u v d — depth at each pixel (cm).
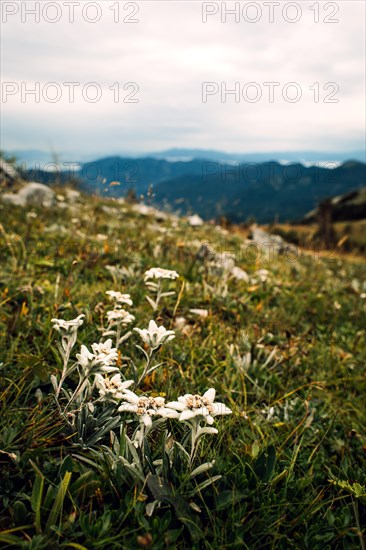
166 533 173
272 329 452
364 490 225
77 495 187
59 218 795
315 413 305
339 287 698
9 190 893
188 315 418
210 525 192
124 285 436
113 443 205
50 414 222
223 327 400
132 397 187
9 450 206
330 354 411
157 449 215
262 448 241
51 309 341
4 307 349
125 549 168
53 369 276
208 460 217
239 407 290
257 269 669
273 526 197
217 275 536
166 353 330
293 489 224
